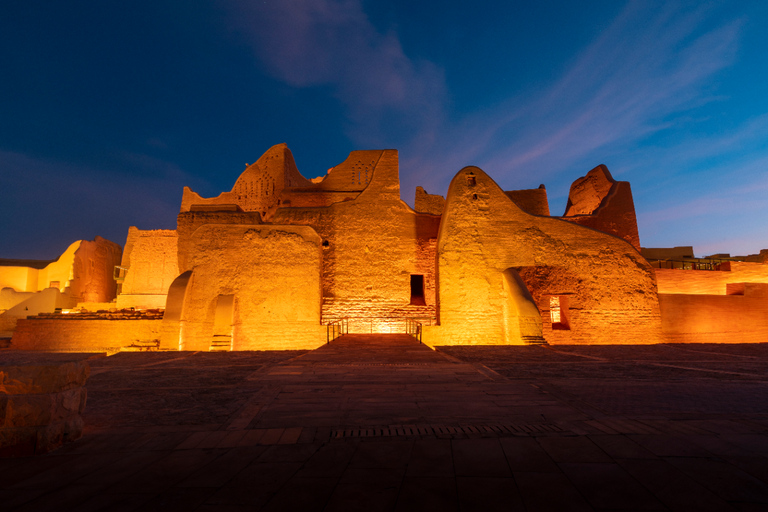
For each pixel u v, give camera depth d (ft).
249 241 59.52
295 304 58.44
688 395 18.30
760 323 66.59
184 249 64.80
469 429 13.43
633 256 62.08
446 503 8.50
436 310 62.75
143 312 61.31
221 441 12.88
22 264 132.05
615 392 19.01
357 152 84.28
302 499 8.77
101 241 118.21
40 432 12.00
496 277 59.77
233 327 56.59
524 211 62.34
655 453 10.95
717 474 9.59
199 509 8.38
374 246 67.21
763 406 16.26
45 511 8.39
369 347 38.06
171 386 21.57
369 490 9.16
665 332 62.08
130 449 12.28
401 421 14.58
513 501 8.53
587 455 10.93
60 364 12.73
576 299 60.34
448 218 61.36
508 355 33.86
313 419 15.02
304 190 82.69
